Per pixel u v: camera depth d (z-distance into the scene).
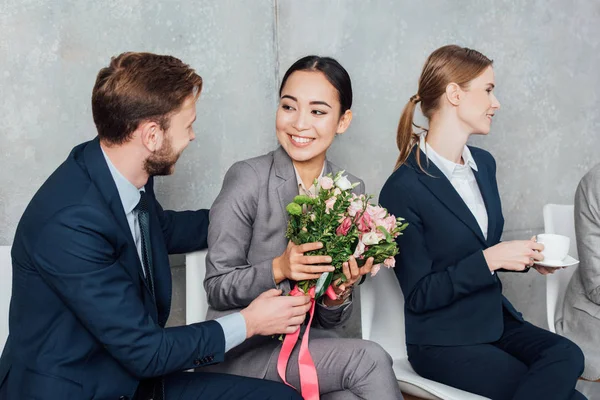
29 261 1.47
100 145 1.58
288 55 2.61
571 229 2.50
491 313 2.01
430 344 2.02
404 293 2.06
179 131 1.58
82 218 1.45
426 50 2.89
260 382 1.66
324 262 1.64
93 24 2.23
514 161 3.19
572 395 1.81
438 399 1.92
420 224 2.04
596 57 3.38
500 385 1.87
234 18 2.48
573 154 3.37
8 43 2.12
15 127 2.16
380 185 2.84
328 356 1.71
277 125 1.87
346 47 2.71
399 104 2.84
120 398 1.52
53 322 1.48
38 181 2.21
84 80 2.24
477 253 1.95
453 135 2.09
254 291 1.71
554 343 1.92
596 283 2.18
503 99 3.12
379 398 1.66
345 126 1.94
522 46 3.14
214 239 1.79
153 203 1.76
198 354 1.54
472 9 2.99
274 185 1.84
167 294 1.71
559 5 3.23
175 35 2.38
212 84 2.46
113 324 1.45
